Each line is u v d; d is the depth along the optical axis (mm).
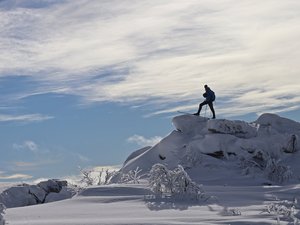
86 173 24500
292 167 26797
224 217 12328
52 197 21219
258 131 30469
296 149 28609
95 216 12820
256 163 26375
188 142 29484
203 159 27469
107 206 14609
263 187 19000
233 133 29531
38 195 21422
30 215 13211
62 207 14727
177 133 30828
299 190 17500
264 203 15195
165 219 11820
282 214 12789
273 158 26453
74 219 12188
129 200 15672
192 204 14961
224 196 16594
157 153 30109
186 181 16172
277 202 14977
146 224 10836
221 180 24734
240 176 25266
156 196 16172
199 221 11648
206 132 30047
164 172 16359
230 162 27312
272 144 28578
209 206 14547
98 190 17328
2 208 11469
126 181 24734
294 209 13305
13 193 20906
